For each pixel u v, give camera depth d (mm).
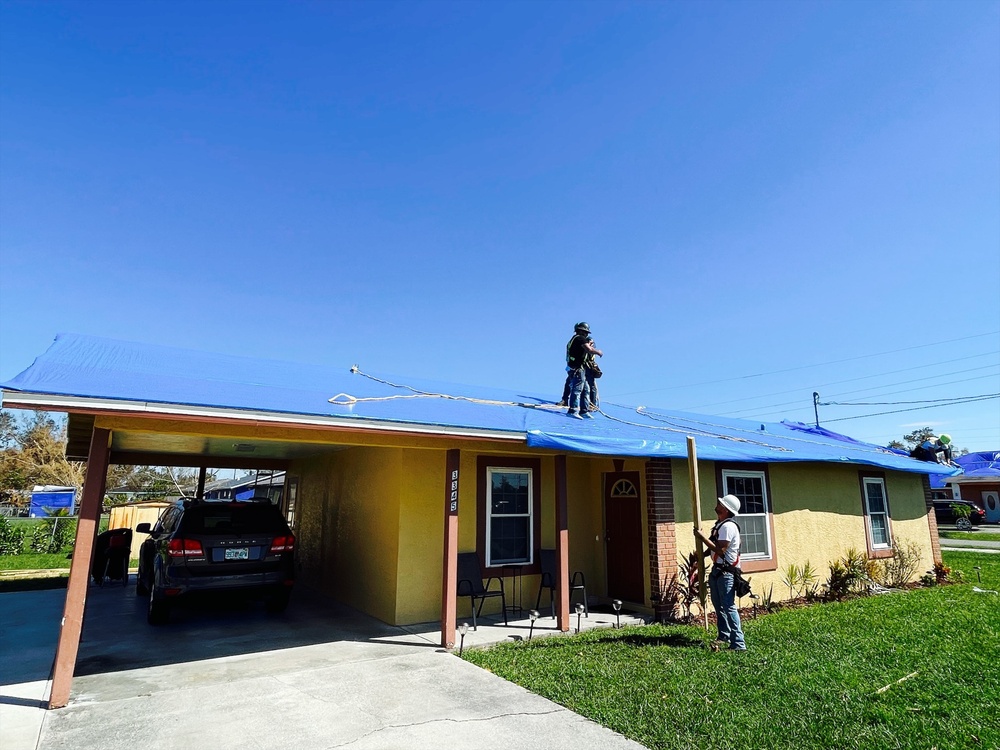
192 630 8367
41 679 6043
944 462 15945
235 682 6039
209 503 8781
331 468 11750
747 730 4777
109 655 7055
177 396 5648
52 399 4930
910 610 9742
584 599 9773
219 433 6211
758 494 11391
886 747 4484
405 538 8961
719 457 9508
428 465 9391
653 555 9617
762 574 10914
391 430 6656
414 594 8914
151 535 10680
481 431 7289
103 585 12766
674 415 14242
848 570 11555
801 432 16953
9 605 10227
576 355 11320
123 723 4938
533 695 5656
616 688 5766
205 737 4691
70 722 4941
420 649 7383
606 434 8891
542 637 8039
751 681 5934
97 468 5660
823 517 12453
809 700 5418
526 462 10383
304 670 6465
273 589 8766
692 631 8273
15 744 4480
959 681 6004
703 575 7766
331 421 6230
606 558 10836
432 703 5453
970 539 29250
